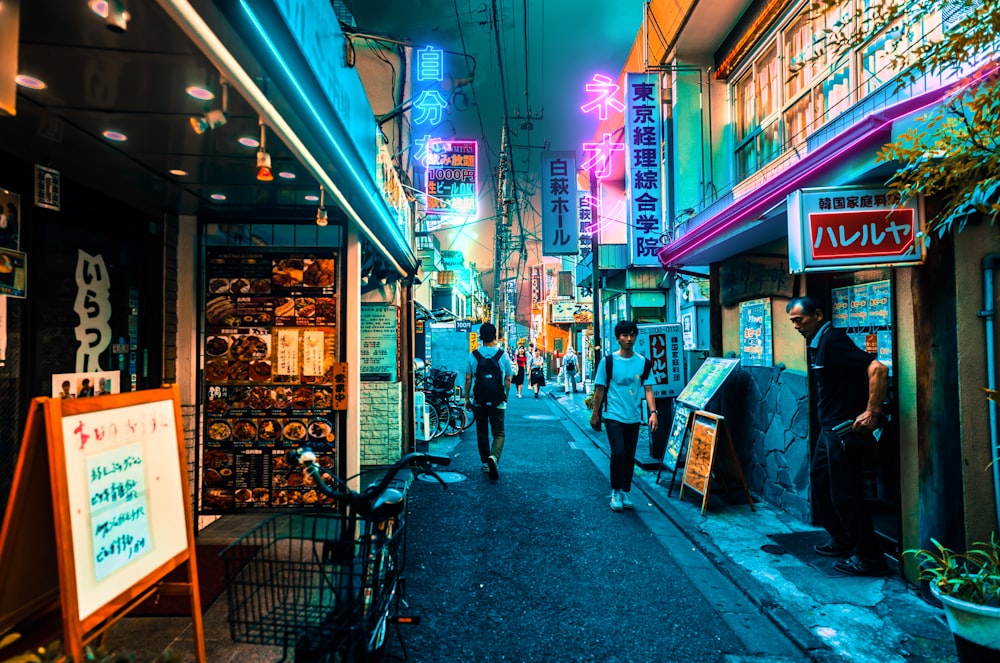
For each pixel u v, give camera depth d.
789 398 5.54
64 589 1.64
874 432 4.14
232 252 4.52
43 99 2.39
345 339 4.50
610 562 4.49
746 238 5.46
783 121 6.82
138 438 2.06
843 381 4.12
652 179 9.34
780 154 6.84
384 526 2.72
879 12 2.95
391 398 7.50
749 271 6.27
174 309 4.45
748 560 4.38
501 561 4.51
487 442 7.48
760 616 3.59
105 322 3.73
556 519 5.60
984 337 3.36
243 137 2.83
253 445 4.48
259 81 2.11
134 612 3.24
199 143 2.91
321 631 2.19
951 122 2.65
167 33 1.88
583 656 3.13
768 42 7.19
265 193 3.85
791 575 4.08
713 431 5.70
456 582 4.11
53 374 3.24
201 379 4.49
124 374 3.91
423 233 12.66
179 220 4.48
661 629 3.43
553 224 12.15
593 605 3.75
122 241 3.93
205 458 4.48
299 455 2.60
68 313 3.38
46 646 1.81
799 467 5.38
